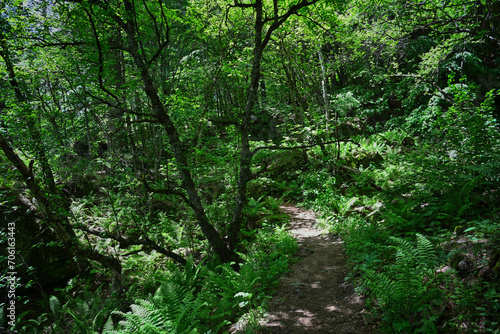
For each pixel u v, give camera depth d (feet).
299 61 41.19
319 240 22.86
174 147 19.65
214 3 32.17
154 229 26.02
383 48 32.76
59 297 22.95
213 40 37.37
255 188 36.19
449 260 12.24
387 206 20.03
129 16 17.11
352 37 32.04
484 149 17.94
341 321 12.57
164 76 33.12
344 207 26.40
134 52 18.01
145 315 13.51
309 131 39.11
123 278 21.72
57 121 25.22
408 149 38.86
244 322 13.46
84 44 18.11
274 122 58.49
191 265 20.44
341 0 24.44
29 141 17.83
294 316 13.60
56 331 18.85
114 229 26.48
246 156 20.80
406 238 16.62
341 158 37.88
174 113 21.34
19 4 17.57
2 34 17.01
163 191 19.60
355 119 52.19
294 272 18.04
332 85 58.85
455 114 20.43
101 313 18.69
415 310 10.82
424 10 23.66
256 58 20.29
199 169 22.17
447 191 17.78
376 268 15.03
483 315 9.35
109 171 25.44
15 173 17.95
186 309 14.30
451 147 20.26
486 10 24.45
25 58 20.62
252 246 21.67
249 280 16.03
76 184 31.24
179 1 36.83
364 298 13.61
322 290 15.42
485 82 41.16
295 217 30.14
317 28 32.14
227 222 23.84
